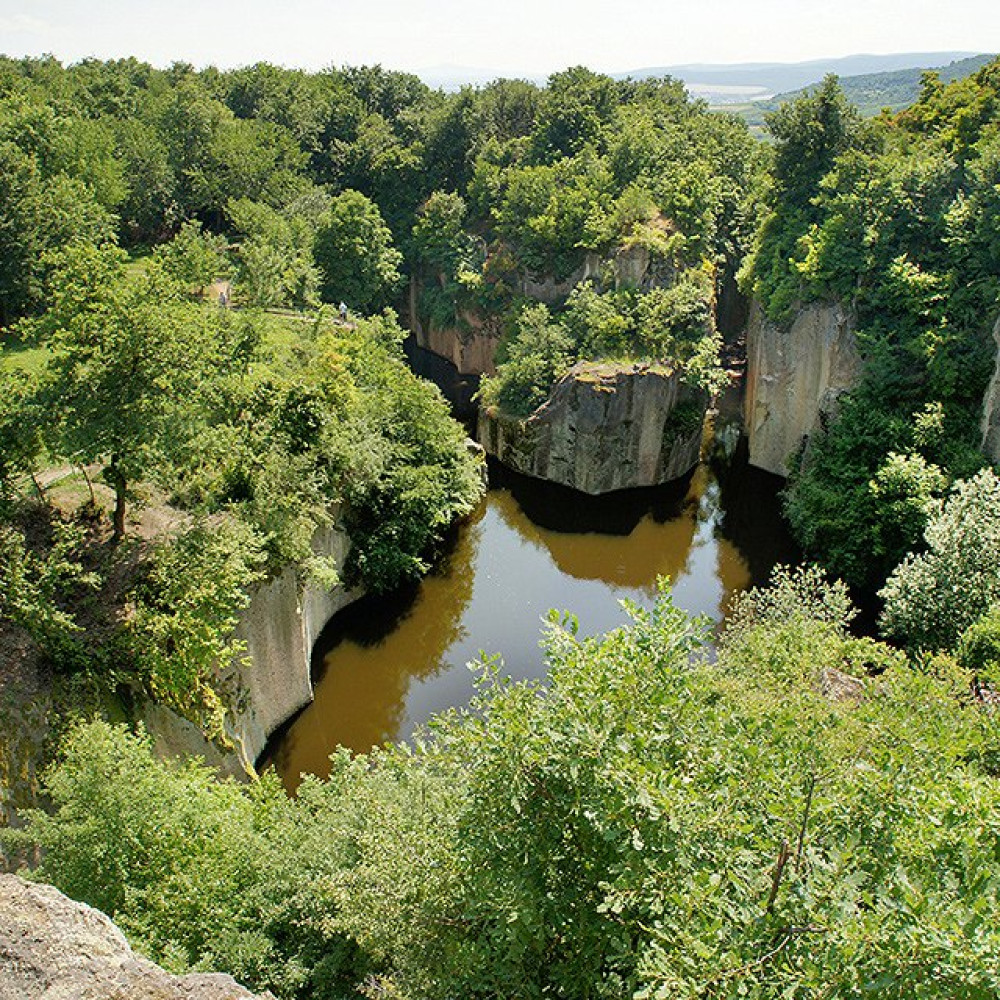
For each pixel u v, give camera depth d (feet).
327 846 60.90
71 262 91.76
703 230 210.59
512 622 138.72
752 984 31.58
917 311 147.95
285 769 106.83
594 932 40.14
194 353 91.50
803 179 187.32
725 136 260.62
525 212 227.61
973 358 141.90
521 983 42.06
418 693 122.11
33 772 75.82
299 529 107.34
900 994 30.35
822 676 77.66
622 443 175.73
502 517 171.94
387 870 49.11
